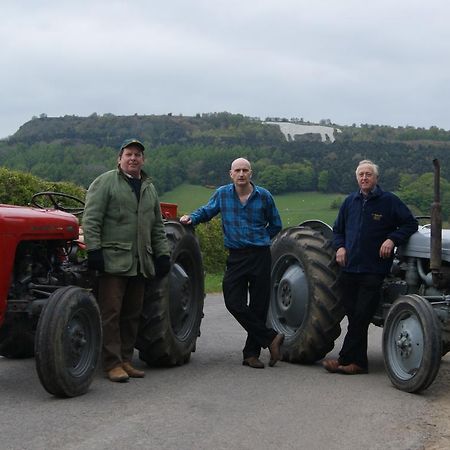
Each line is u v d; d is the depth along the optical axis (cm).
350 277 702
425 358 608
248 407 550
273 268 805
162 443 452
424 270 709
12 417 496
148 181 658
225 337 917
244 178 731
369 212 698
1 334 612
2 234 545
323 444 467
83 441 447
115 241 633
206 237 2131
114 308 634
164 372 680
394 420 532
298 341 745
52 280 620
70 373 550
